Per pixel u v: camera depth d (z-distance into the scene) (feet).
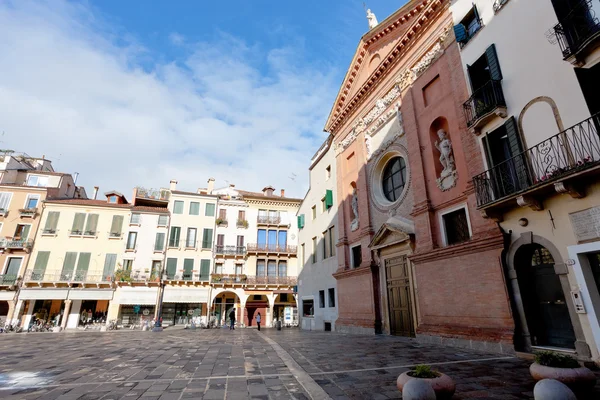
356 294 62.49
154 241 118.62
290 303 129.49
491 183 35.09
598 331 25.70
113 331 93.76
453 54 45.09
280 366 27.73
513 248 33.53
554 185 27.32
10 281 101.71
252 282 123.95
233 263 126.93
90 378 23.79
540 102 31.45
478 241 36.73
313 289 84.38
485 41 38.93
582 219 27.25
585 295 26.66
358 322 59.93
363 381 21.86
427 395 15.01
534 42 32.60
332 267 75.31
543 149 30.12
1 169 114.21
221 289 121.39
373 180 63.46
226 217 132.16
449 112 45.57
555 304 30.22
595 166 24.52
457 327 38.58
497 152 36.40
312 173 94.48
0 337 69.56
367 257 60.95
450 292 40.52
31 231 108.78
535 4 32.81
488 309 35.09
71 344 49.98
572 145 27.81
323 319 76.33
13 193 111.45
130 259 114.62
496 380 21.76
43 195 113.80
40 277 104.88
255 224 134.00
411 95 54.29
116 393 19.65
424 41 52.16
